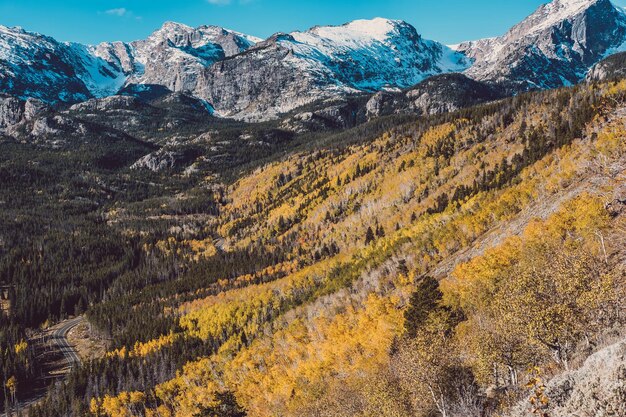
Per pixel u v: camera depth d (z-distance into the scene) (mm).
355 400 70125
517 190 144625
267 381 125438
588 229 75875
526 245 87750
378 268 155250
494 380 45125
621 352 20375
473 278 89188
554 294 38344
